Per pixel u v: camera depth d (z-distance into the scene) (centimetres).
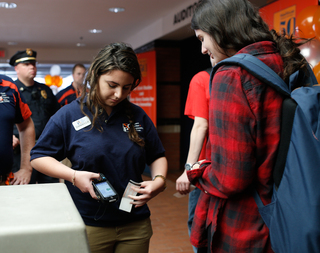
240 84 104
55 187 60
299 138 94
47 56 1144
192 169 126
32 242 39
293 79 109
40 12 684
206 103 190
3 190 57
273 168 104
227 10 115
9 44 1051
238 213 109
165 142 801
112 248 143
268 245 106
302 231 87
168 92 793
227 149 104
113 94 130
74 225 41
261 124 103
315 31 236
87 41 1005
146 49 830
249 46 112
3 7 646
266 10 355
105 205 136
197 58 716
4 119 197
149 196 137
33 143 221
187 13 607
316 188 88
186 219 421
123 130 141
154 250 321
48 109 371
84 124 136
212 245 115
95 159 134
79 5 635
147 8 656
